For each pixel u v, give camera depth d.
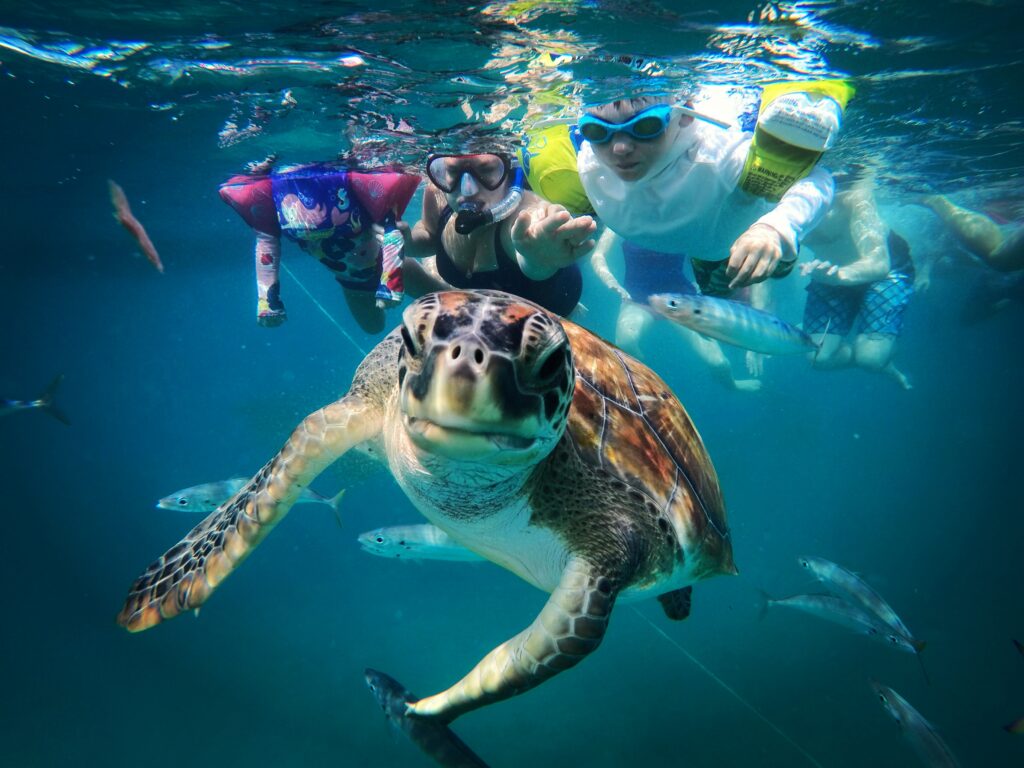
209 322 12.56
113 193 0.87
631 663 3.17
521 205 1.26
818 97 1.08
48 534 6.26
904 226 4.16
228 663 3.35
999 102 2.06
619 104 1.11
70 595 4.54
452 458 0.47
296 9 1.32
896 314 2.85
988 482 9.18
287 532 5.66
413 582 4.52
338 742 2.64
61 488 9.23
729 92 1.65
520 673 0.57
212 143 2.38
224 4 1.33
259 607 4.12
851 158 2.69
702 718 2.68
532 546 0.68
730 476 6.49
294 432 0.71
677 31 1.40
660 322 4.12
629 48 1.45
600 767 2.42
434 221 1.49
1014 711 2.71
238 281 8.01
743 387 3.58
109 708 2.94
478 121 1.82
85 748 2.66
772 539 5.57
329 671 3.27
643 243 1.35
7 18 1.50
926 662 3.18
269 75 1.67
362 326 1.86
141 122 2.25
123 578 4.93
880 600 1.35
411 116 1.81
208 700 3.00
